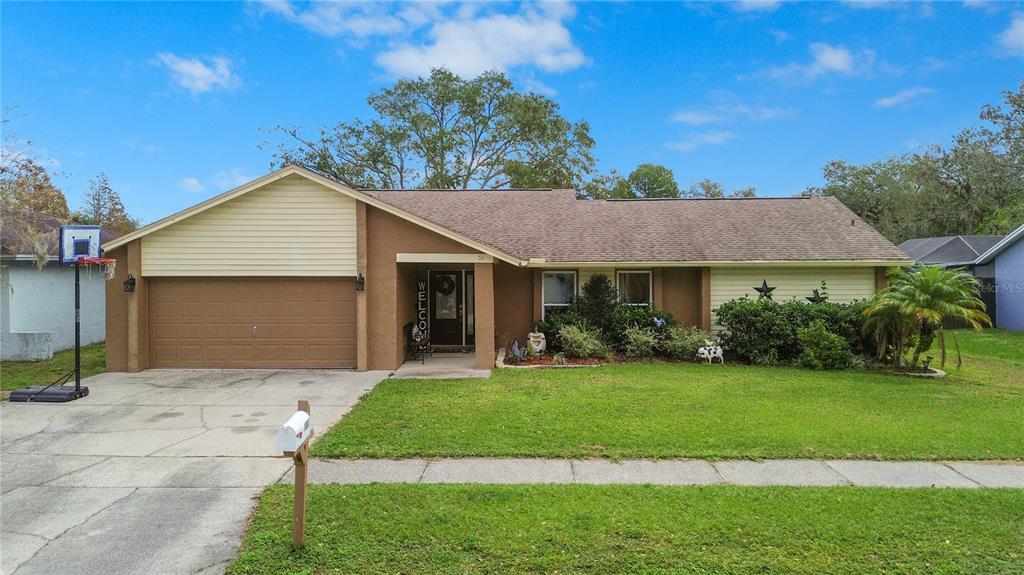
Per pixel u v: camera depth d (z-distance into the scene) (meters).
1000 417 7.53
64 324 15.02
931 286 11.00
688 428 6.96
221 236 11.59
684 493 4.89
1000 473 5.51
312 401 8.74
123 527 4.36
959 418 7.48
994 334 19.58
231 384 10.12
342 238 11.60
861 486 5.14
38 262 12.89
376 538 4.07
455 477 5.40
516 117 31.48
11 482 5.36
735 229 15.32
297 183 11.57
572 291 14.48
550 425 7.11
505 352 13.48
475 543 3.97
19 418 7.79
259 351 11.83
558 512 4.49
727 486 5.10
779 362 12.16
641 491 4.95
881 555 3.81
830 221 15.80
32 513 4.64
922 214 37.00
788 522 4.30
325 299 11.84
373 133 30.94
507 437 6.62
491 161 33.00
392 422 7.32
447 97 31.45
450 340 14.83
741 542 3.99
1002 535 4.11
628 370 11.34
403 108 31.47
